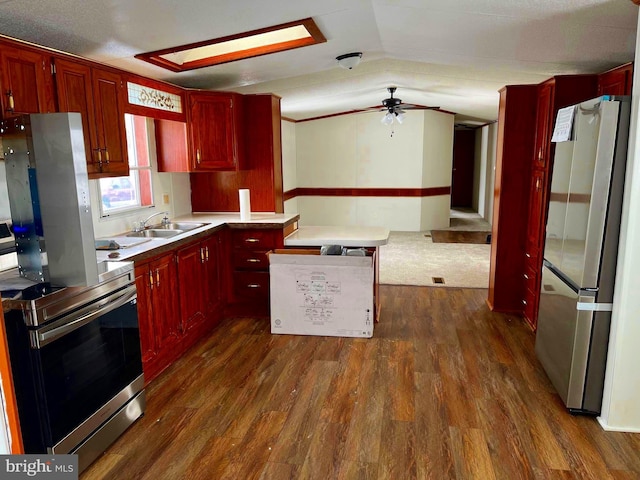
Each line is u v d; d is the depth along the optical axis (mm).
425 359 3311
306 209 9133
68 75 2633
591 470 2133
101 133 2934
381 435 2416
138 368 2586
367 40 3568
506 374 3070
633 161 2211
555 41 2916
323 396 2820
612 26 2527
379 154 8625
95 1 2117
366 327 3686
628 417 2418
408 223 8758
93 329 2221
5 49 2201
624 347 2361
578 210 2494
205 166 4230
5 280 2199
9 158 2135
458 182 12352
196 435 2441
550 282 2938
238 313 4281
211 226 3867
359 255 3715
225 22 2668
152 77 3680
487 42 3174
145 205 4055
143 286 2867
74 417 2105
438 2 2479
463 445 2324
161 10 2348
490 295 4469
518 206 4074
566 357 2600
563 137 2711
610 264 2365
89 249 2105
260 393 2865
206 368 3209
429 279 5398
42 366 1923
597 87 3275
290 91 5523
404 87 6148
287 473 2139
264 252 4121
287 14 2715
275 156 4660
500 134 4102
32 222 2088
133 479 2113
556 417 2562
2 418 939
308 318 3750
